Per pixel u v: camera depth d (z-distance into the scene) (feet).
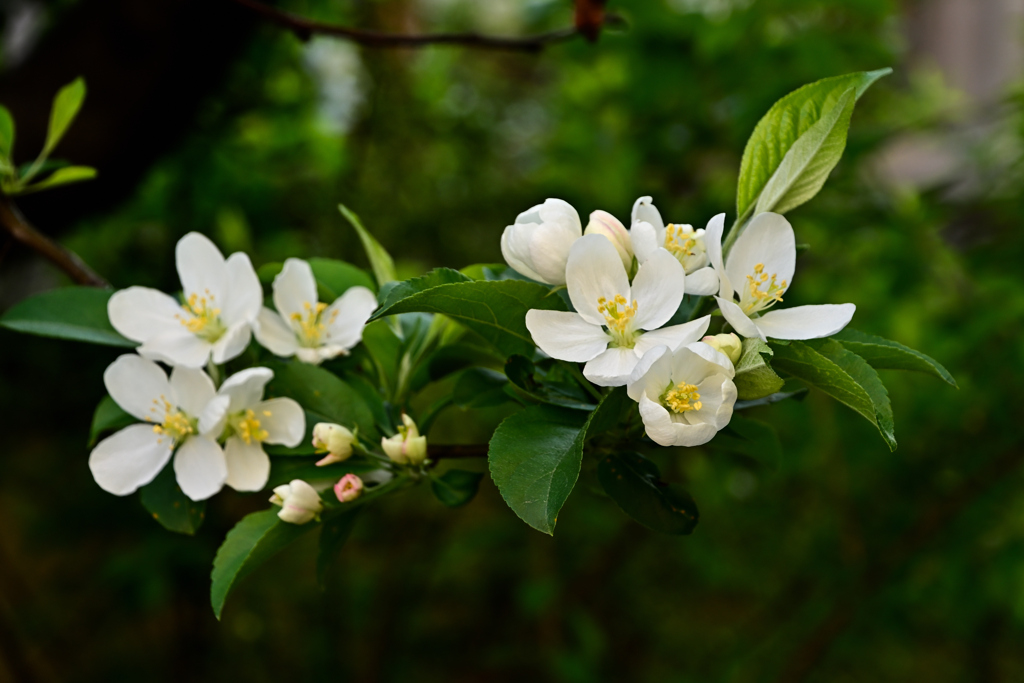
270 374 1.70
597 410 1.52
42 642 3.83
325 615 3.99
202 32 2.51
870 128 3.14
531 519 1.51
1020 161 3.06
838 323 1.59
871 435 3.38
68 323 1.78
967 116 3.40
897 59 3.00
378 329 1.80
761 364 1.54
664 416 1.52
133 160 2.66
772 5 2.85
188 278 1.77
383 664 3.87
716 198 3.15
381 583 3.93
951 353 3.05
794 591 3.92
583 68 3.54
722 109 3.23
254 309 1.76
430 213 4.01
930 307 3.18
